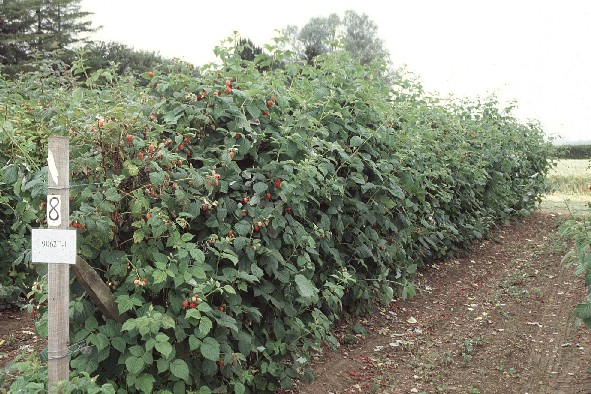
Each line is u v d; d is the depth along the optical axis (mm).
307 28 45094
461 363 6254
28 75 8289
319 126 6219
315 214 6184
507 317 7684
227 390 4801
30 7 36438
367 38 45000
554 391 5637
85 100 5414
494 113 13750
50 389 3502
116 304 4078
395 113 7926
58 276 3611
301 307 5602
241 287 4637
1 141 4820
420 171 8305
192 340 4184
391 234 7602
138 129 4324
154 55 27969
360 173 6473
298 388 5488
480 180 11047
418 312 7910
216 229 4863
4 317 7324
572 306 8141
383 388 5691
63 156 3580
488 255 11094
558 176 21344
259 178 5125
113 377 4223
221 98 5098
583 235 5488
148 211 4184
